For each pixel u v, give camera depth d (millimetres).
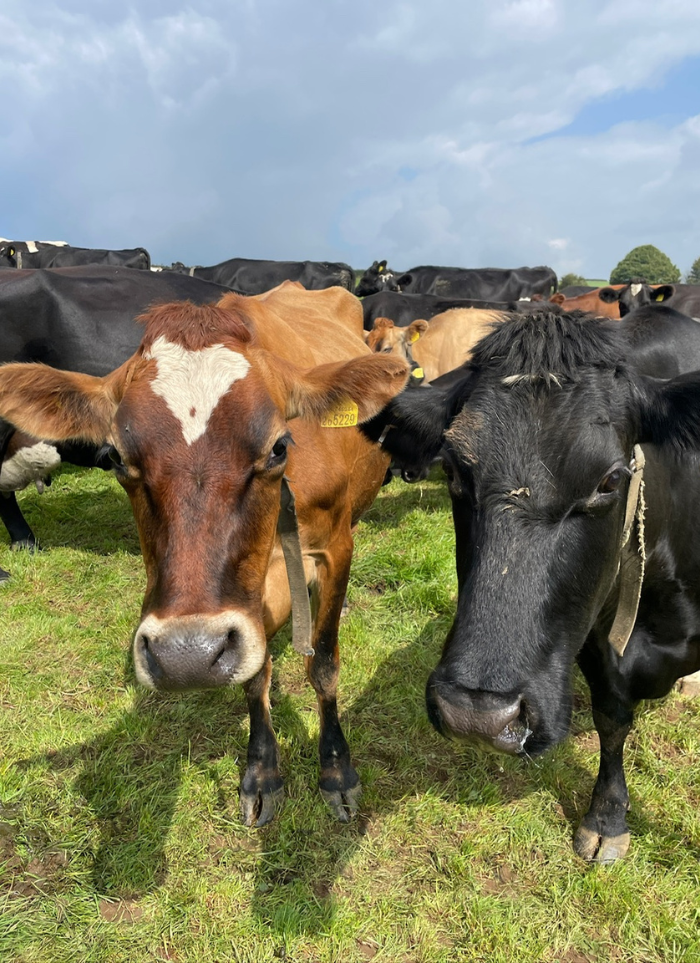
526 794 3449
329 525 3146
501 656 2098
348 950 2672
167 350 2225
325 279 23703
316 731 3861
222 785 3480
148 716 3984
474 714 2033
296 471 2879
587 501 2184
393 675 4406
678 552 2891
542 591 2150
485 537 2203
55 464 5871
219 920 2771
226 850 3102
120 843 3141
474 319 9945
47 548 6375
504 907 2834
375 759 3713
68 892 2895
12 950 2648
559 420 2166
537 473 2141
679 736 3828
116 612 5219
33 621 5039
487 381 2342
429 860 3076
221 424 2082
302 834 3195
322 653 3373
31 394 2381
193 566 1995
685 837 3164
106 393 2465
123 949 2666
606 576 2398
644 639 3039
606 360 2281
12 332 5785
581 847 3096
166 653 1917
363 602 5355
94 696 4242
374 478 4281
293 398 2574
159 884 2936
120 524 7051
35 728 3914
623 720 3029
